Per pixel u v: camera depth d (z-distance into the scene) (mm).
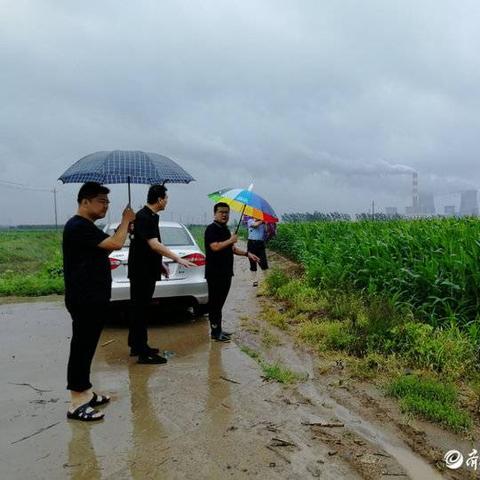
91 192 4184
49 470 3393
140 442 3801
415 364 5469
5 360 5992
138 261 5703
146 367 5672
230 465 3465
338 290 8570
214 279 6648
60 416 4301
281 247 21281
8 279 12312
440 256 7551
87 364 4262
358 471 3434
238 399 4688
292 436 3924
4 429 4047
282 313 8453
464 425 4117
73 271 4184
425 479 3367
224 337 6777
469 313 6492
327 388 5004
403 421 4230
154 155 5520
